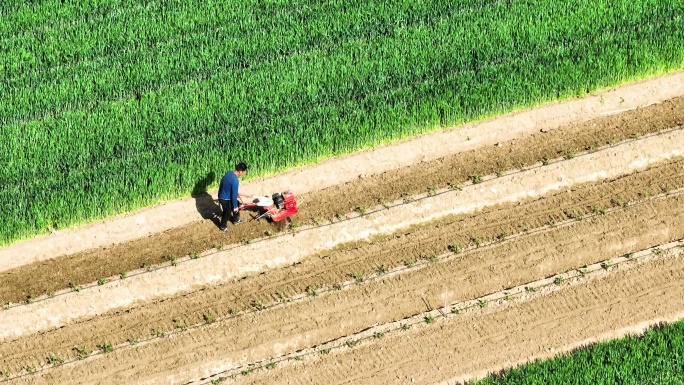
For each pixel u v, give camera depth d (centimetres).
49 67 3941
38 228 3297
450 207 3388
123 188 3372
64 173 3441
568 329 3039
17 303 3108
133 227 3338
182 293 3158
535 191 3441
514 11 4000
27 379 2919
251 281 3166
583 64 3753
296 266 3203
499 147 3581
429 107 3625
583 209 3353
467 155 3556
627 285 3144
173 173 3409
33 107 3700
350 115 3591
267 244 3272
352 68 3766
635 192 3409
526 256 3212
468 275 3162
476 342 3006
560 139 3600
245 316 3064
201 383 2916
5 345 2998
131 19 4119
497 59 3812
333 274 3173
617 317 3067
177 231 3325
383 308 3086
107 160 3481
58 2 4234
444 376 2934
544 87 3706
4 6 4225
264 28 4062
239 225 3331
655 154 3541
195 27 4081
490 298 3111
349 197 3422
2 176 3412
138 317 3064
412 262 3198
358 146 3575
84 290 3138
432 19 4025
